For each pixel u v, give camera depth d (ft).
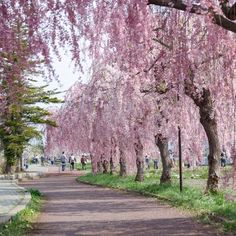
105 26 26.86
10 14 24.45
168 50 36.96
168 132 83.46
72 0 24.99
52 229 42.29
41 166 259.80
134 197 76.69
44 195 85.35
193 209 53.88
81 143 123.03
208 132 64.13
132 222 46.55
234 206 48.14
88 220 48.73
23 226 41.68
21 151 156.46
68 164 252.42
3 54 24.95
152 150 122.21
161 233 39.09
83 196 81.66
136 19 26.08
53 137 147.54
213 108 59.52
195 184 92.84
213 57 37.65
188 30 34.63
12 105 29.71
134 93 73.87
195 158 102.99
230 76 39.27
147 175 140.77
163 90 64.13
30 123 151.23
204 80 49.52
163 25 34.86
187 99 70.90
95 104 93.20
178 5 26.50
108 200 72.33
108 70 86.22
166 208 58.59
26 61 25.52
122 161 126.52
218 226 41.81
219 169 63.77
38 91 142.31
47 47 25.11
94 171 136.77
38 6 24.67
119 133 97.19
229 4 28.94
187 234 38.22
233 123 46.21
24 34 24.84
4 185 105.91
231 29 27.61
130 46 30.58
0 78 26.17
